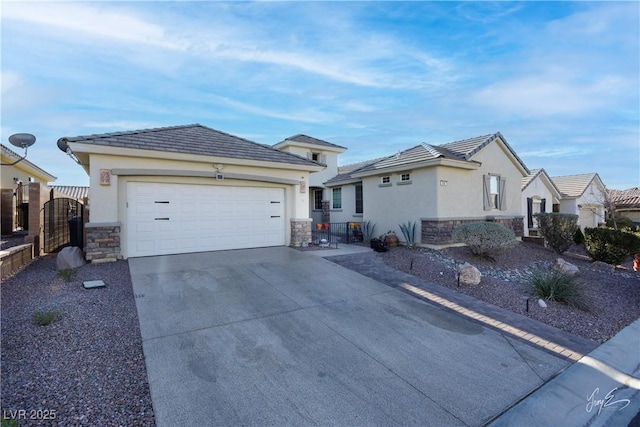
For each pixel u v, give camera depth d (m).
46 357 3.84
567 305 6.94
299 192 12.28
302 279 7.73
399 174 14.32
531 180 20.06
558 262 10.56
